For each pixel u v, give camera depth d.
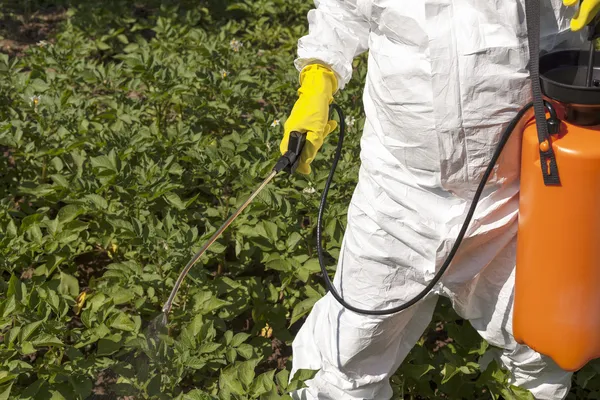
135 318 3.27
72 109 4.77
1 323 3.16
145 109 5.18
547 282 2.24
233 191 4.27
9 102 5.05
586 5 1.96
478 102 2.10
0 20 6.82
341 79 2.54
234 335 3.61
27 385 3.32
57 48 5.91
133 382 3.06
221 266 3.88
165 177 4.09
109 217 3.85
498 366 3.04
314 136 2.40
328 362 2.84
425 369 3.12
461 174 2.24
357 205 2.55
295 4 6.80
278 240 3.70
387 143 2.34
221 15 6.98
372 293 2.61
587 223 2.10
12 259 3.61
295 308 3.43
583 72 2.16
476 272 2.50
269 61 5.84
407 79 2.16
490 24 2.04
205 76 5.00
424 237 2.41
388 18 2.15
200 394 2.89
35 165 4.50
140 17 6.89
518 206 2.37
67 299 3.44
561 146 2.03
